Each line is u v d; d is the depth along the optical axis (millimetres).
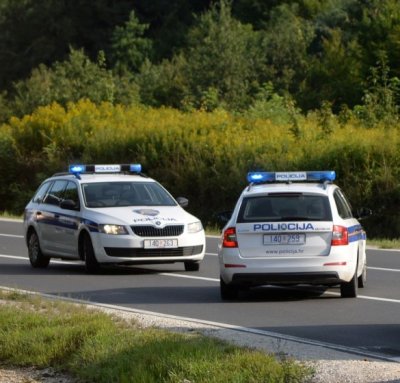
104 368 25562
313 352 27625
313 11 193375
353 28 159000
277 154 85250
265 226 39156
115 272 50875
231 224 39625
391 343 30328
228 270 39375
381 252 60219
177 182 90812
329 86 134500
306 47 160125
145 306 38656
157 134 95000
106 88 135250
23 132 109062
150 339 27500
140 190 52625
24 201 105438
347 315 36000
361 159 80125
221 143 90000
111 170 55219
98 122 106125
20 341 28953
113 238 49094
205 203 89000
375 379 24000
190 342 26828
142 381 24156
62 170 102375
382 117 93688
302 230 39062
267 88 120188
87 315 32219
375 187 78625
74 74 139000
